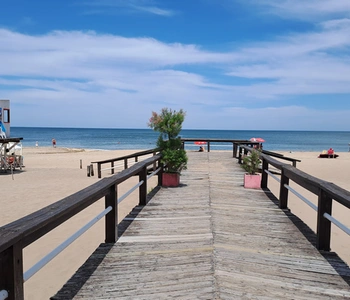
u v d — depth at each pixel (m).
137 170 5.06
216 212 5.46
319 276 3.11
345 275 3.14
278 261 3.45
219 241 4.03
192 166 11.79
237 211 5.57
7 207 8.01
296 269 3.26
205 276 3.05
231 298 2.65
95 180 12.51
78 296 2.71
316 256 3.60
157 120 7.74
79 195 2.90
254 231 4.47
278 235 4.32
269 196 6.85
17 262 1.86
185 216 5.22
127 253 3.64
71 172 15.39
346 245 5.47
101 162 13.31
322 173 15.62
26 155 27.28
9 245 1.73
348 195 3.08
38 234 2.11
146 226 4.67
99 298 2.67
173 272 3.14
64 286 2.88
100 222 6.55
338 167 18.14
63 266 4.62
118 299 2.65
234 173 10.12
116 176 4.14
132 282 2.94
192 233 4.35
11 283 1.82
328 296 2.73
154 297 2.68
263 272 3.17
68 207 2.45
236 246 3.87
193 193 7.04
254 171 8.02
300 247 3.88
